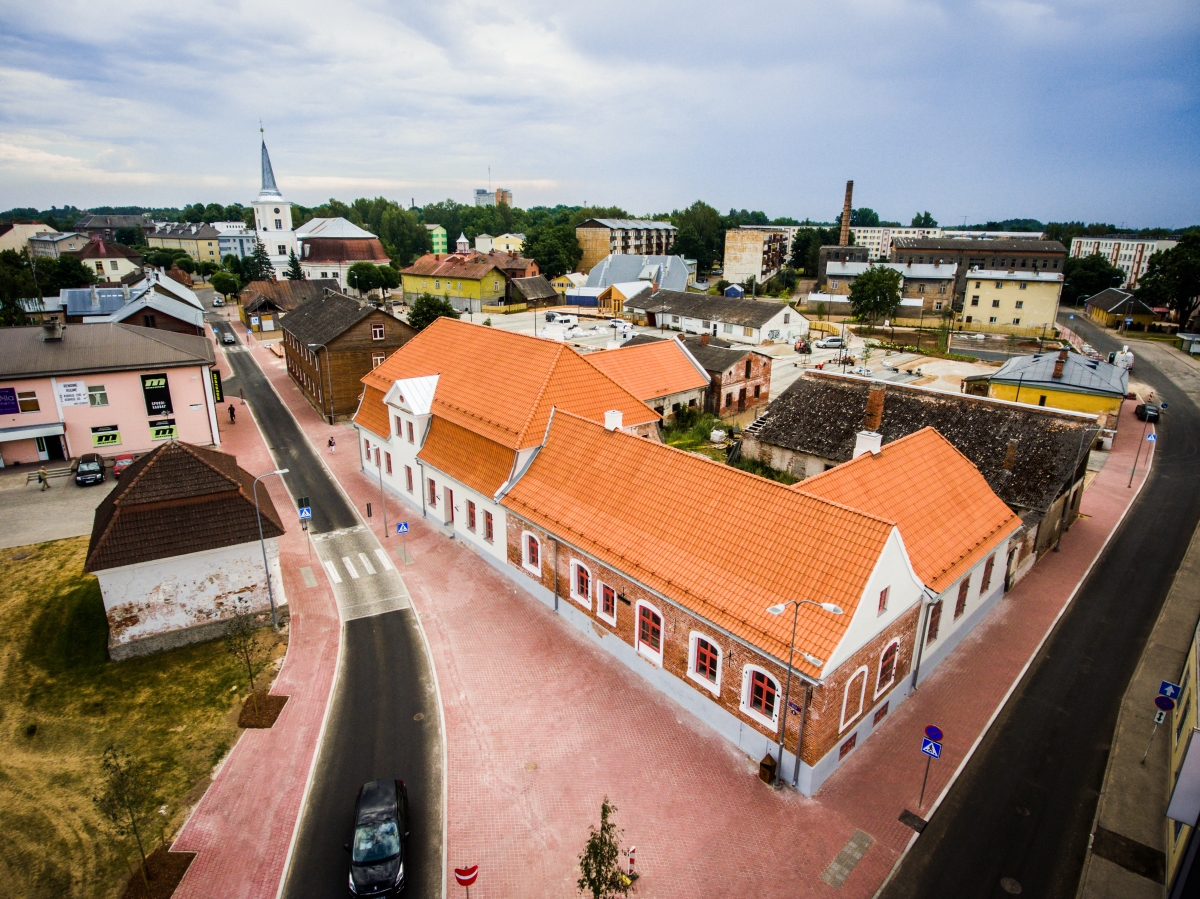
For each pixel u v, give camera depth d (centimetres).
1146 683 2717
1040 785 2227
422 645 2892
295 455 5106
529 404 3472
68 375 4641
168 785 2205
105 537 2688
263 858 1964
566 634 2958
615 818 2083
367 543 3756
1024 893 1864
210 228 19850
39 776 2241
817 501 2328
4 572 3406
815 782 2159
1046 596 3319
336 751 2344
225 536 2850
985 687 2683
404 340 6022
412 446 4025
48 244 16325
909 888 1873
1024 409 3838
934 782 2230
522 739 2394
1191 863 1666
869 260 14062
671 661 2531
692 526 2581
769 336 9675
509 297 12662
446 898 1853
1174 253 10238
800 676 2022
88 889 1866
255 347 9012
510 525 3269
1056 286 10406
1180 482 4725
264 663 2784
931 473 3028
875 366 8256
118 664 2789
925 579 2542
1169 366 8319
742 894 1850
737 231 15100
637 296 11400
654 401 5425
